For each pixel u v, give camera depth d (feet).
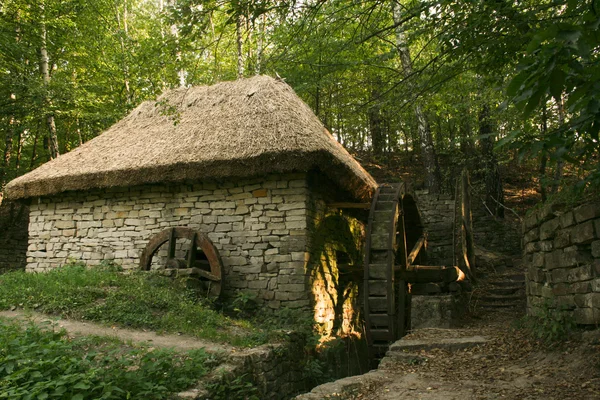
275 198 27.30
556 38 6.81
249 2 15.93
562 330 15.78
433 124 60.08
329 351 25.98
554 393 12.15
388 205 28.22
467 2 13.23
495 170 50.72
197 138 29.53
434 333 21.24
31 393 11.96
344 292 31.76
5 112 45.96
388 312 25.26
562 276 16.62
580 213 15.10
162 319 21.71
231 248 27.66
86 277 26.04
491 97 26.45
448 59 16.17
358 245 36.88
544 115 16.49
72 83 47.09
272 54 19.47
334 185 31.07
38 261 32.32
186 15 15.97
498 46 15.10
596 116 7.58
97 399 12.28
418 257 35.63
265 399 18.40
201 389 14.79
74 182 30.04
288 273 26.25
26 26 45.68
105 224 30.99
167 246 29.50
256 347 19.66
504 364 15.61
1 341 15.47
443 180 59.00
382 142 69.87
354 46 23.29
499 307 30.04
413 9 15.40
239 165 26.32
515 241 44.80
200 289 26.55
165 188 29.94
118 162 29.84
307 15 17.13
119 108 49.19
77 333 19.29
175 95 35.68
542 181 14.37
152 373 14.33
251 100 31.40
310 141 26.13
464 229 35.19
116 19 55.42
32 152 62.54
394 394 13.58
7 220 53.16
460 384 13.98
